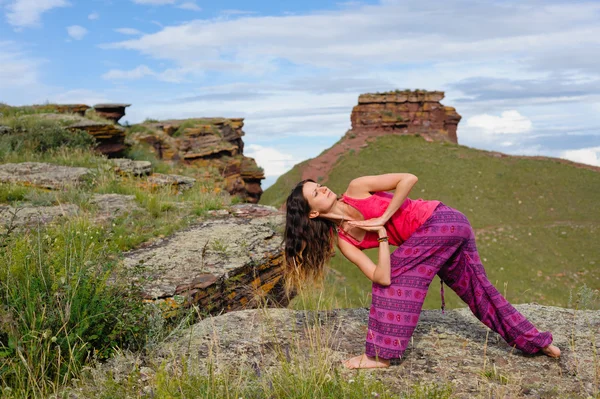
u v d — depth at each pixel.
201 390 2.81
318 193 3.45
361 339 3.89
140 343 3.68
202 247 6.42
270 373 3.14
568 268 41.25
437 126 80.44
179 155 34.75
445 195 59.88
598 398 2.90
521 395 2.97
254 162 41.56
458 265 3.51
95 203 8.70
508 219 53.12
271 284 6.18
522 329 3.46
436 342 3.81
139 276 4.96
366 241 3.51
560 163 66.69
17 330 3.10
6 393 2.75
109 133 21.25
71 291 3.52
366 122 80.88
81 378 3.03
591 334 3.60
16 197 8.90
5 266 3.71
